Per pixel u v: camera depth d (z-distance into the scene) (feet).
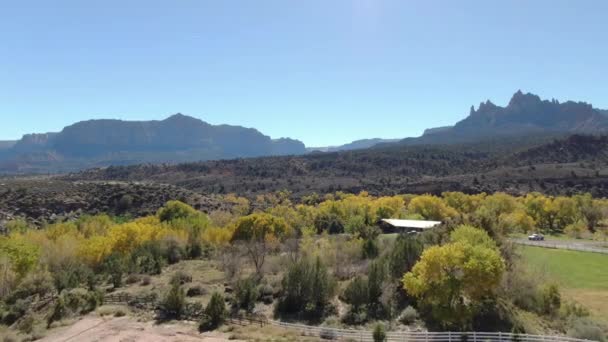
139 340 109.91
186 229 249.55
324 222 275.59
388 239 194.49
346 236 214.07
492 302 120.88
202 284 166.50
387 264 142.00
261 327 120.67
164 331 117.50
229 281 167.32
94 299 142.20
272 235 210.59
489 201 332.19
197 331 117.91
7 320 134.82
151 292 150.20
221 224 296.71
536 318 120.37
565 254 187.01
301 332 115.96
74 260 193.67
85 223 250.16
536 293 127.95
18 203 315.37
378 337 103.86
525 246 205.87
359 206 316.40
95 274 187.11
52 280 169.68
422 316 122.42
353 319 125.49
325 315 130.82
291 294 138.41
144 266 193.98
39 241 198.70
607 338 103.04
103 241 204.23
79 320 128.57
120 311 134.00
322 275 139.95
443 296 112.37
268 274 173.37
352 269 162.81
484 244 127.65
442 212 312.91
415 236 165.89
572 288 141.18
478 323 114.01
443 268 113.70
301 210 329.31
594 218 318.04
